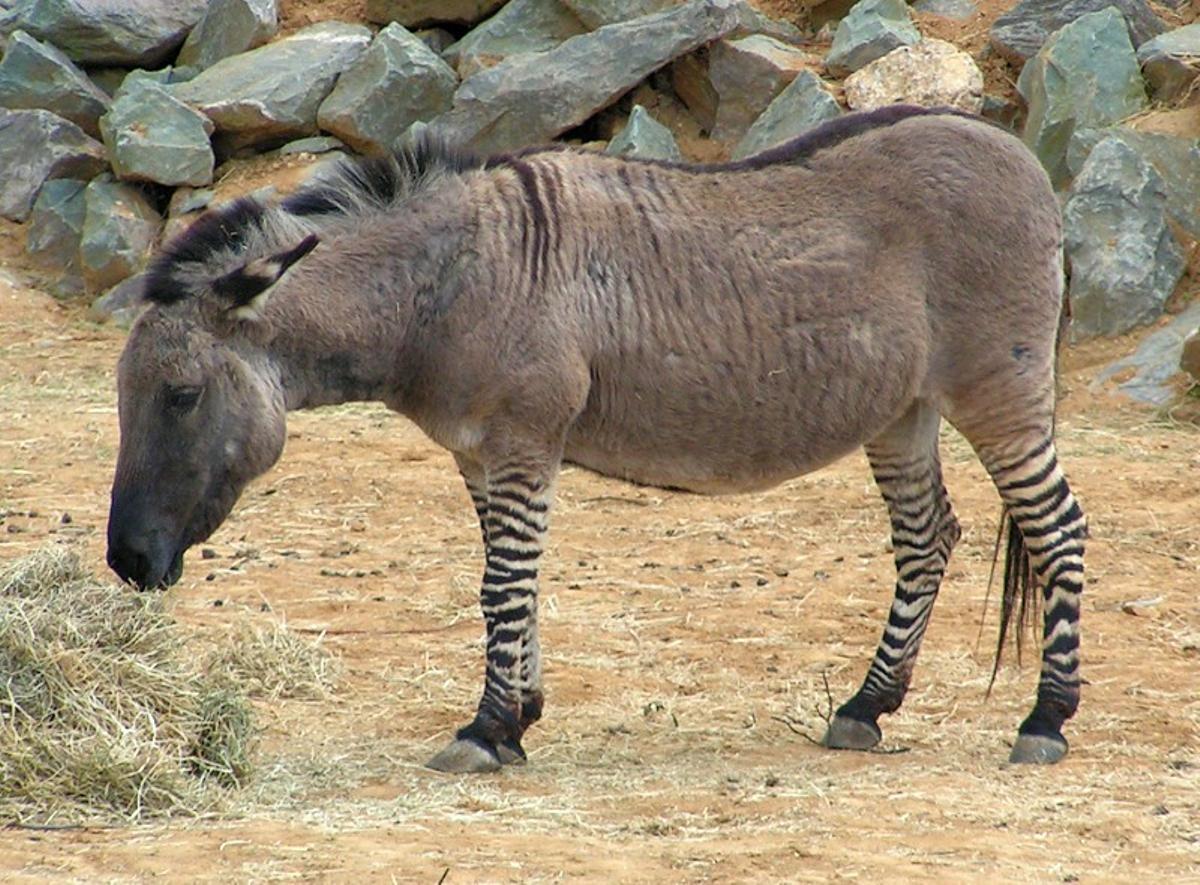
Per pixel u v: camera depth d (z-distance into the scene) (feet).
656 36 188.75
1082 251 160.97
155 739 70.54
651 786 72.13
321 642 96.37
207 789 69.41
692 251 77.05
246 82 201.16
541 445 75.41
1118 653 93.50
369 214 76.84
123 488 73.15
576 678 89.76
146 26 212.64
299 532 121.90
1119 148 164.96
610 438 78.23
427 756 77.30
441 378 75.36
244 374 74.02
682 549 116.88
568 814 67.67
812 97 178.91
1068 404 151.53
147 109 197.57
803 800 69.36
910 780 72.95
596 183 77.97
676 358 76.64
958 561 112.88
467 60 198.29
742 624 99.86
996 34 187.01
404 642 97.25
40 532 119.44
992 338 78.54
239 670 88.94
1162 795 71.00
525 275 75.00
